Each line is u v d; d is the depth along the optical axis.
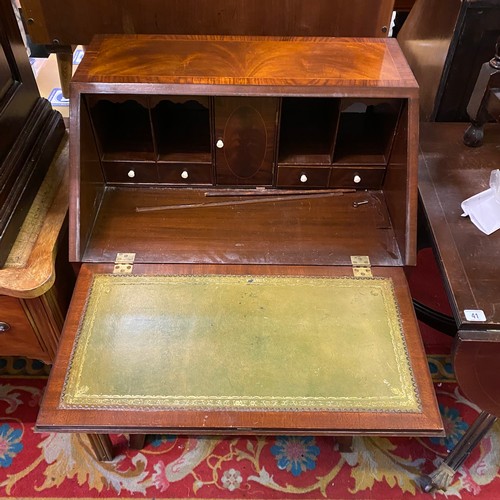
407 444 1.59
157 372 1.06
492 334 1.10
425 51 1.66
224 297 1.19
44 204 1.41
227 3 1.53
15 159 1.35
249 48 1.35
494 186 1.33
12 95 1.38
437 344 1.85
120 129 1.44
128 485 1.49
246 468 1.53
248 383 1.04
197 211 1.37
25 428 1.59
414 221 1.24
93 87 1.21
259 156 1.35
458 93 1.57
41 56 2.62
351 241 1.31
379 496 1.48
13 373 1.73
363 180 1.40
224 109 1.25
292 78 1.24
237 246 1.30
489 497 1.48
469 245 1.25
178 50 1.34
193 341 1.11
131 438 1.52
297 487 1.50
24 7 1.57
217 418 1.00
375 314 1.17
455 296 1.15
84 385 1.04
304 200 1.40
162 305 1.17
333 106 1.33
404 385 1.05
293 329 1.13
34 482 1.49
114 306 1.17
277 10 1.54
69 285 1.46
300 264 1.26
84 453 1.55
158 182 1.42
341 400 1.03
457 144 1.53
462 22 1.41
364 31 1.59
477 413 1.66
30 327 1.36
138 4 1.54
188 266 1.25
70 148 1.22
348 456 1.56
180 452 1.56
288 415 1.01
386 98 1.23
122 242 1.30
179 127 1.46
